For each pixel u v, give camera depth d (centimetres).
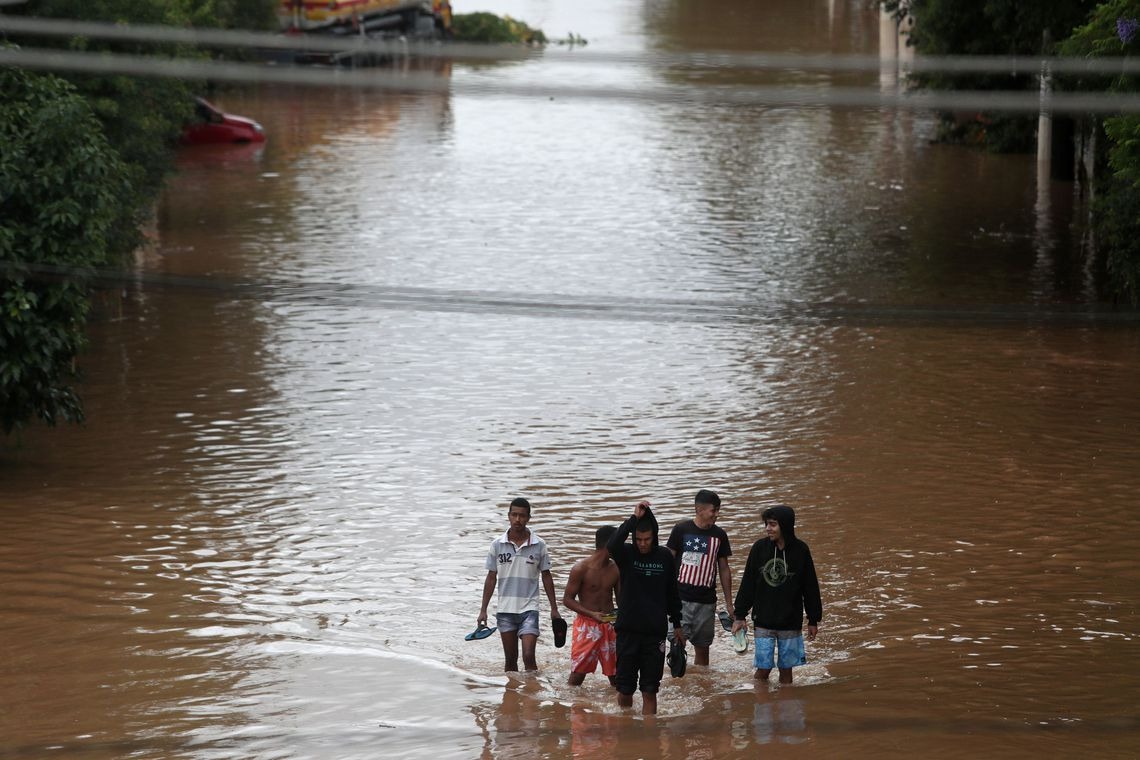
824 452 5616
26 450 5697
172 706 3544
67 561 4531
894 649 3875
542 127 15438
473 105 17062
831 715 3488
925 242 9606
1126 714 3441
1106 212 7762
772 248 9562
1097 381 6531
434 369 6944
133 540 4728
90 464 5534
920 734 3341
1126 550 4556
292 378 6762
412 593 4338
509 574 3834
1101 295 8069
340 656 3881
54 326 5325
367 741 3375
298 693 3641
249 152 13788
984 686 3616
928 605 4159
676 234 10069
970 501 5019
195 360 7038
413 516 4988
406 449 5728
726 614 3938
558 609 4238
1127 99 2217
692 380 6725
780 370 6862
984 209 10700
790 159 13262
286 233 10044
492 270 8975
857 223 10312
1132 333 7362
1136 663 3741
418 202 11288
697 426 6003
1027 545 4606
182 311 7981
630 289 8425
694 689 3716
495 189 11862
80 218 5325
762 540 3712
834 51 19738
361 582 4412
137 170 7931
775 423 6022
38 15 7269
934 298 8038
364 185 12012
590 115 16138
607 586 3738
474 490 5241
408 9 19575
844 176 12300
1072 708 3481
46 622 4062
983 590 4256
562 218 10675
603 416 6166
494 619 4169
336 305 8112
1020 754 3219
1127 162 6100
